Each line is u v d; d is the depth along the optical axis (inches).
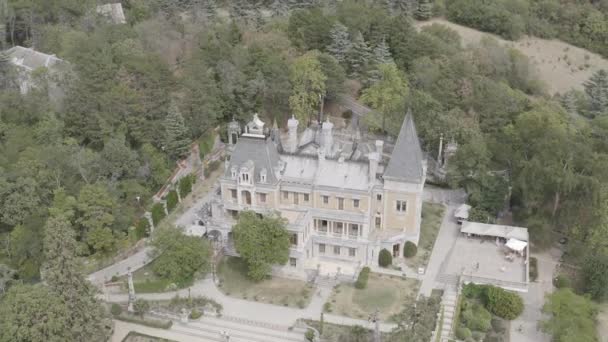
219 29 6638.8
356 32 6899.6
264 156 4298.7
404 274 4188.0
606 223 4325.8
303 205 4355.3
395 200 4244.6
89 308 3351.4
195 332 3727.9
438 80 6176.2
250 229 3988.7
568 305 3794.3
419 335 3567.9
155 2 7440.9
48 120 4808.1
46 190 4276.6
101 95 4889.3
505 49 7834.6
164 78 5260.8
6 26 6535.4
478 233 4527.6
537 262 4466.0
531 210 4623.5
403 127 4143.7
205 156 5433.1
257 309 3887.8
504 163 5162.4
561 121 5821.9
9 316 3169.3
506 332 3843.5
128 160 4608.8
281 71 5861.2
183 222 4667.8
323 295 4010.8
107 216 4178.2
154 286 4010.8
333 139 4894.2
